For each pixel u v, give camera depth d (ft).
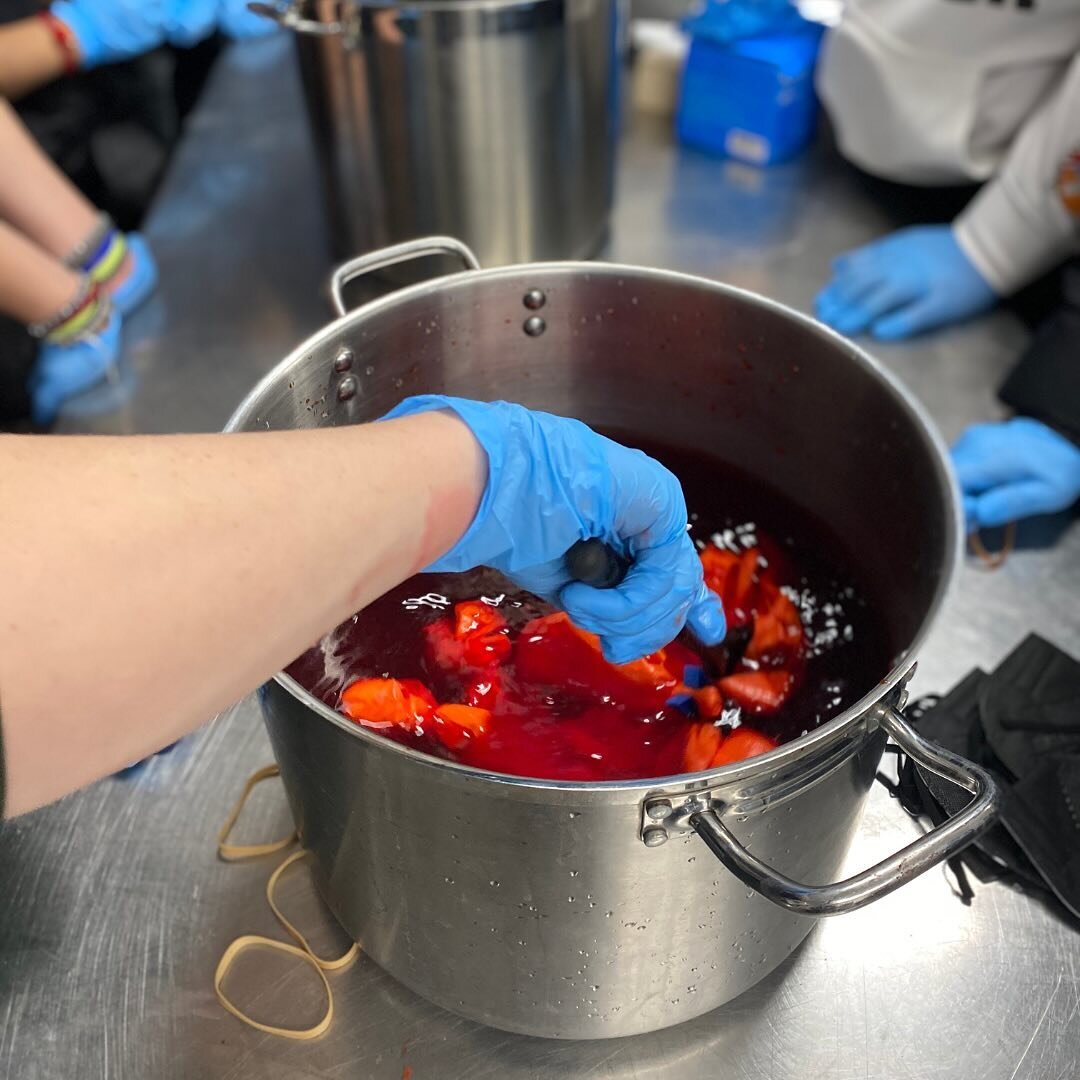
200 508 1.11
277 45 5.29
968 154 3.92
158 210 4.26
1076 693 2.39
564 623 2.24
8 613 0.97
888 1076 1.91
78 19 4.27
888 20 3.77
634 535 1.82
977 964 2.07
